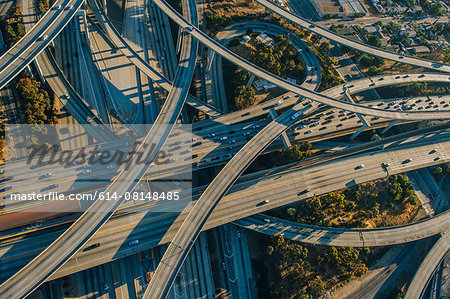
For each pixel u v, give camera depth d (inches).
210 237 6658.5
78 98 7519.7
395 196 7263.8
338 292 6348.4
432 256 6663.4
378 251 6899.6
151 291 5083.7
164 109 6983.3
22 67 6466.5
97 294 5782.5
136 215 6122.1
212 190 6141.7
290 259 6407.5
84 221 5457.7
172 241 5531.5
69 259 5423.2
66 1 7465.6
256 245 6727.4
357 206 7263.8
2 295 4739.2
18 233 5679.1
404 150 7859.3
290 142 7647.6
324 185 6988.2
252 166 7578.7
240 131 7583.7
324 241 6446.9
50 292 5595.5
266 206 6505.9
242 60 7844.5
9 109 7012.8
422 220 7007.9
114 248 5693.9
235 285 6348.4
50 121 7111.2
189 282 6230.3
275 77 7810.0
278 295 6186.0
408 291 6250.0
